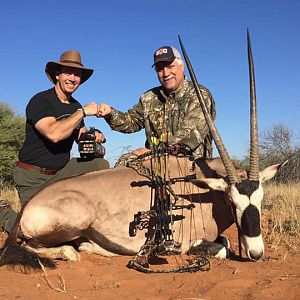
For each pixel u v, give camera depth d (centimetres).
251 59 222
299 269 189
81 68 254
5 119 834
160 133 279
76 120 243
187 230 227
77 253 222
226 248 221
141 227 225
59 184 226
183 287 170
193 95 271
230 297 157
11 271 196
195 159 243
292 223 294
